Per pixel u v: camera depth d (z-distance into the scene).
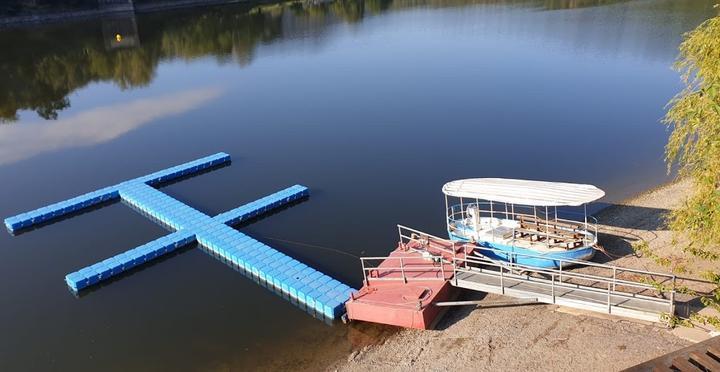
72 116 54.47
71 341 21.61
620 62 60.38
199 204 33.44
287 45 86.69
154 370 19.78
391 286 21.52
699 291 20.09
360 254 26.52
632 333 18.42
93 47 88.69
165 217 30.77
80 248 28.97
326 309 21.72
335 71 66.94
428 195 32.31
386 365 18.88
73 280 24.62
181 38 94.56
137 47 88.56
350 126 45.97
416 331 20.27
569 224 24.89
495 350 18.69
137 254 26.69
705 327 17.75
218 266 26.55
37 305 24.12
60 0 115.19
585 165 35.09
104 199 33.84
